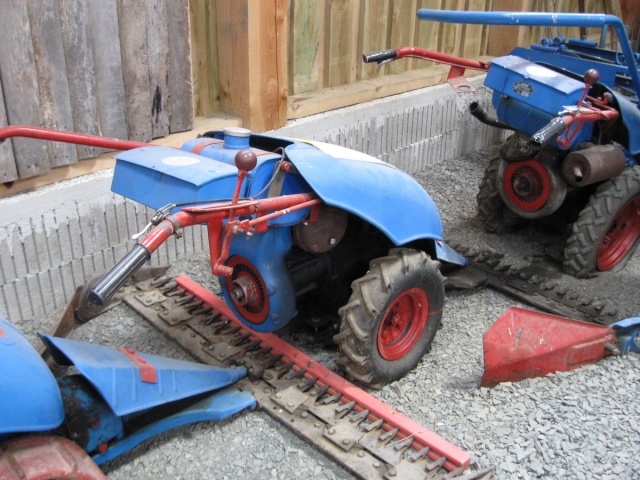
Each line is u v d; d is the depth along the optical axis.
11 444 1.81
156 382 2.28
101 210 3.38
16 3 2.86
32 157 3.08
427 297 2.81
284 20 4.06
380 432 2.44
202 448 2.45
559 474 2.33
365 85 5.07
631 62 3.65
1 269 3.06
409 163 5.51
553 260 4.07
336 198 2.39
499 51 6.40
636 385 2.80
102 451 2.21
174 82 3.69
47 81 3.06
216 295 3.37
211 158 2.45
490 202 4.27
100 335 3.10
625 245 4.02
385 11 5.22
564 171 3.55
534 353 2.76
